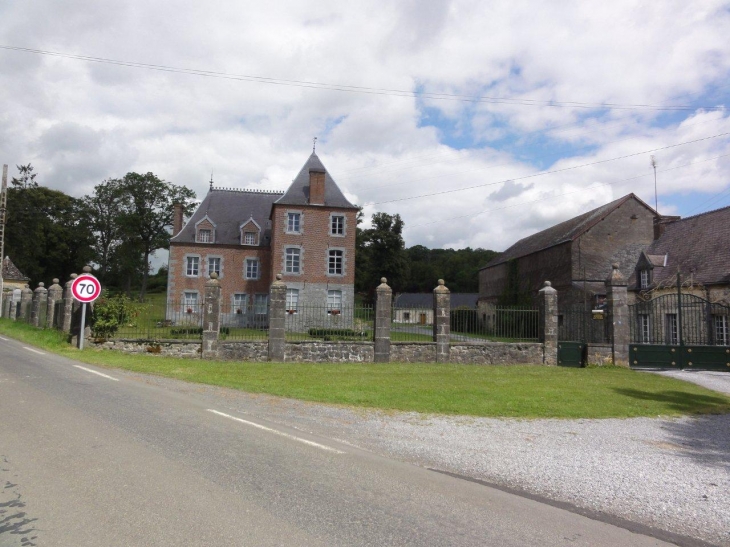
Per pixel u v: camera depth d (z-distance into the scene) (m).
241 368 15.23
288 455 6.39
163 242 68.75
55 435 6.80
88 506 4.58
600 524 4.82
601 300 35.25
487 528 4.51
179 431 7.29
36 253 65.94
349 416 9.23
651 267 31.22
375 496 5.13
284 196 42.69
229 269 46.31
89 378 11.84
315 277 42.31
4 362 13.93
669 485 6.05
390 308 18.36
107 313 18.23
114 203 71.88
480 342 18.83
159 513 4.47
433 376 14.71
